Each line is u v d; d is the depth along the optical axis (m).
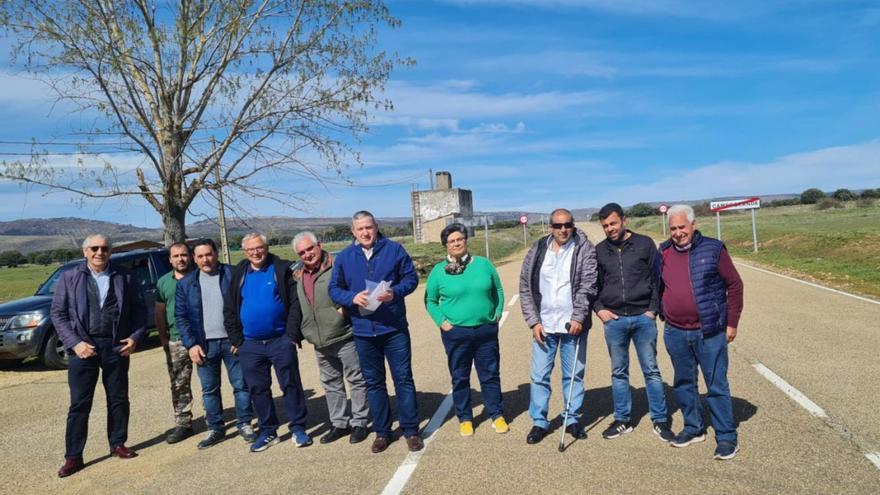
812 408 5.58
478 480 4.46
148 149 14.27
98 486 5.00
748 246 32.97
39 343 10.83
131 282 5.83
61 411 7.80
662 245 5.08
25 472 5.48
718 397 4.63
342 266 5.43
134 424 6.89
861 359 7.32
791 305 12.14
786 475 4.21
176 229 15.00
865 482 4.03
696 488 4.08
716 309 4.67
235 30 14.27
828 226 36.12
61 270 12.78
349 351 5.65
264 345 5.60
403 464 4.91
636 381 7.00
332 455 5.30
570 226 5.25
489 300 5.49
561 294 5.30
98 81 13.52
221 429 6.03
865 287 14.66
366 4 14.41
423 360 9.16
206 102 15.02
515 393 6.92
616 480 4.29
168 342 6.21
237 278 5.66
